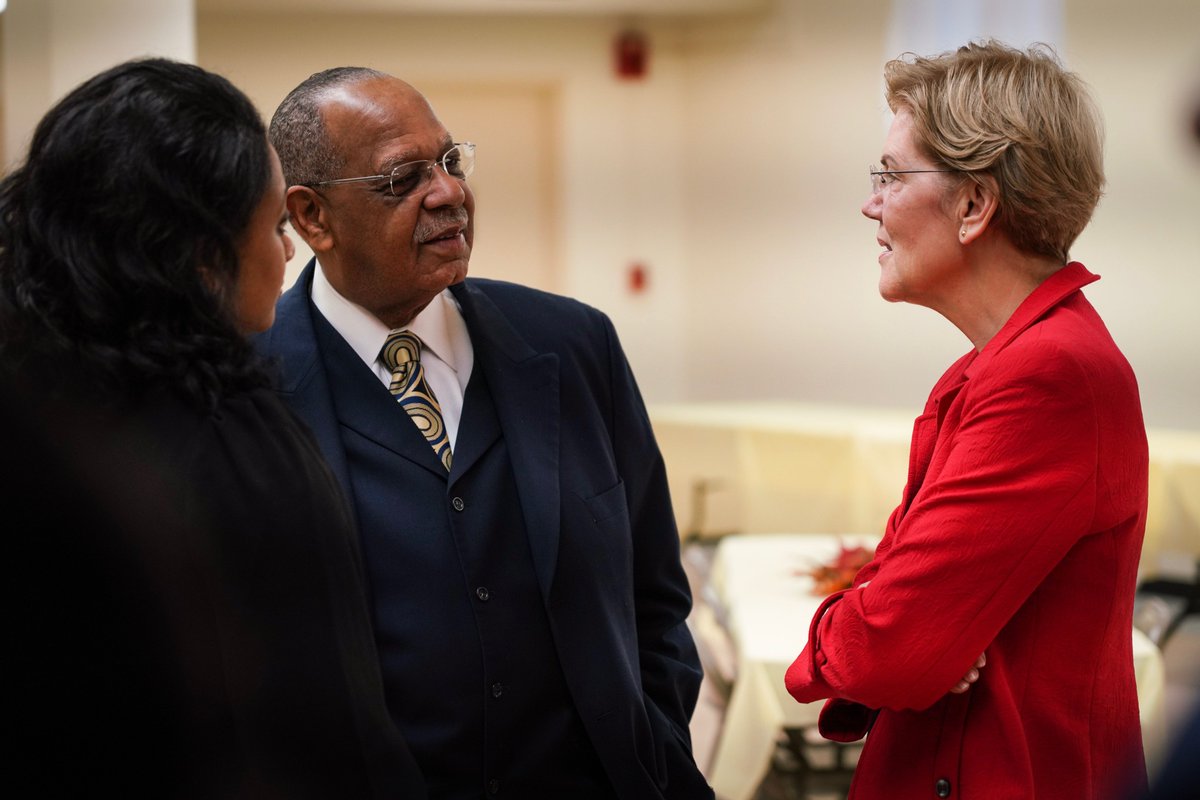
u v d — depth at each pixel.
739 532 5.71
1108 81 4.85
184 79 1.09
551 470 1.57
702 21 6.86
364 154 1.45
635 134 7.06
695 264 7.11
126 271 1.04
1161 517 4.11
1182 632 4.39
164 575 0.99
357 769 1.11
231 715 1.02
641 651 1.73
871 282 6.08
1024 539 1.30
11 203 1.06
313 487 1.12
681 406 6.39
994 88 1.36
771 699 2.74
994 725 1.35
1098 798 1.35
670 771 1.65
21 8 2.89
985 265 1.41
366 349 1.55
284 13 6.58
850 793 1.51
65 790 0.96
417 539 1.48
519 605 1.52
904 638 1.33
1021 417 1.30
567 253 7.07
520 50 6.91
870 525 4.96
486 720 1.48
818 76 6.25
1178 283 4.71
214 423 1.06
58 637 0.96
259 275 1.15
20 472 0.98
